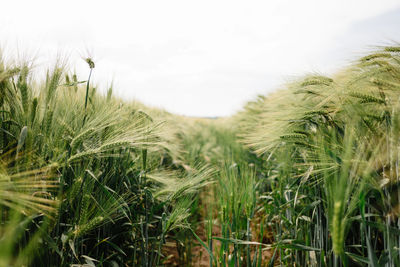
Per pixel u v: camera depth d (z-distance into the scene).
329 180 1.91
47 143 2.11
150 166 3.54
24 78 2.18
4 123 2.11
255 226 3.70
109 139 2.38
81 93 3.00
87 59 2.42
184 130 7.39
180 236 3.51
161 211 3.62
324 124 2.50
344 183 1.56
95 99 2.98
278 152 3.56
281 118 2.84
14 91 2.19
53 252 2.01
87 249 2.60
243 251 3.16
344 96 2.26
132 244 2.82
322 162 2.09
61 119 2.40
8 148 2.07
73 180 2.12
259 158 5.27
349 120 2.21
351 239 2.49
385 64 2.20
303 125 2.91
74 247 2.07
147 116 3.26
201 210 4.78
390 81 2.16
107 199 2.42
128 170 2.96
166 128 3.13
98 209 2.20
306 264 2.67
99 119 2.35
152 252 2.53
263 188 4.70
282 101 3.44
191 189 2.85
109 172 2.70
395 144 1.84
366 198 2.28
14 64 2.18
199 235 4.27
